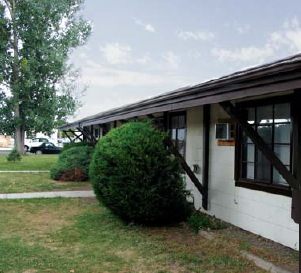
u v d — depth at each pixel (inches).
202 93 194.7
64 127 821.2
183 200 260.8
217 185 273.9
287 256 183.5
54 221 269.1
